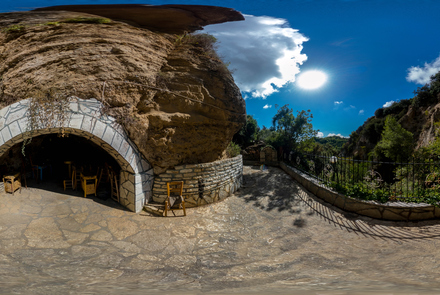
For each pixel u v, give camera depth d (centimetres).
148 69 685
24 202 585
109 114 601
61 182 762
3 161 668
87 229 520
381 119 2606
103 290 218
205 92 752
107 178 753
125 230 532
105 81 604
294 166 1132
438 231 499
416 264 347
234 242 496
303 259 404
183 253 447
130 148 630
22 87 550
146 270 373
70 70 584
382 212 594
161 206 655
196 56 784
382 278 257
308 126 1416
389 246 449
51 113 525
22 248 415
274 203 737
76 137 872
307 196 789
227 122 801
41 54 591
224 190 790
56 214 559
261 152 1409
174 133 691
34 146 788
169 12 740
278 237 519
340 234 524
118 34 668
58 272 326
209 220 606
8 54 585
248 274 347
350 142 3572
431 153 815
